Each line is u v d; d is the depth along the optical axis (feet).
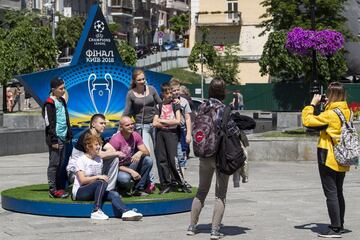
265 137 75.41
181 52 245.04
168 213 40.27
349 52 158.10
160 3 360.69
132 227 36.58
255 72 231.30
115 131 49.34
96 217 38.52
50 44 122.52
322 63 156.35
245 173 34.19
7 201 41.88
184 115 51.98
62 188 42.83
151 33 342.85
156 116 43.34
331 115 34.27
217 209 33.53
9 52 117.19
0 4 208.54
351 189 52.08
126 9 299.99
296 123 128.77
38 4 234.38
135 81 43.62
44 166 67.97
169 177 43.62
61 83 41.27
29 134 82.38
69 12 233.55
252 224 37.99
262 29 234.79
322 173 34.65
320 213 41.52
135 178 41.34
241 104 161.68
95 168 39.78
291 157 72.59
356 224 38.01
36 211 39.96
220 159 32.58
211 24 239.71
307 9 174.29
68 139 41.96
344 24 175.42
